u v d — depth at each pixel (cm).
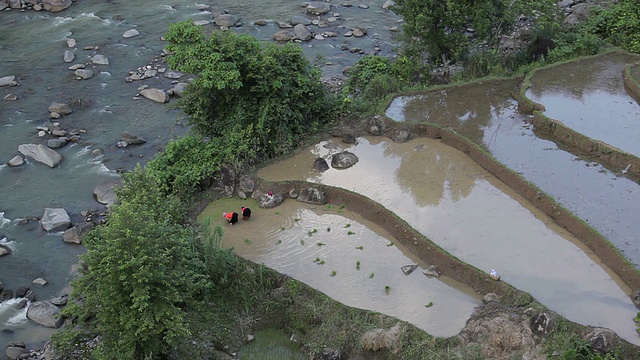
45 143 3375
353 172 2947
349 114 3334
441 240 2497
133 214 1983
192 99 2997
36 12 4897
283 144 3050
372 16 4875
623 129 3198
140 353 1977
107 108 3706
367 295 2294
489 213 2656
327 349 2130
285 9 4959
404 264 2431
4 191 3067
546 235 2525
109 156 3312
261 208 2767
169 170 2858
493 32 3897
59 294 2494
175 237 2186
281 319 2288
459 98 3569
